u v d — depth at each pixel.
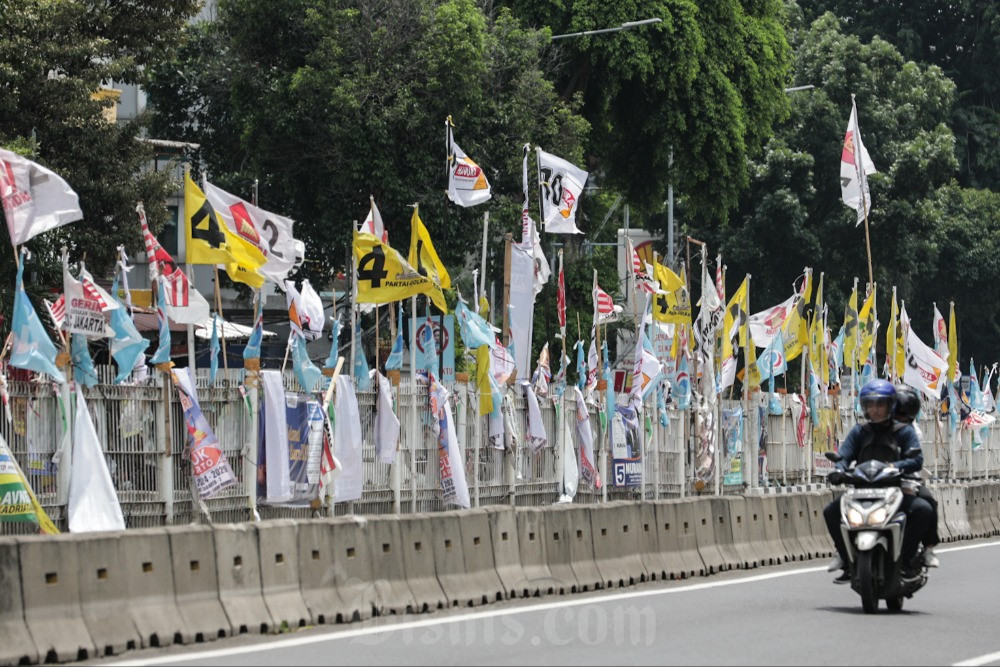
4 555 33.84
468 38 111.25
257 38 117.88
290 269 63.50
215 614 38.84
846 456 45.56
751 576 59.09
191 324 59.72
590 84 135.88
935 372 107.62
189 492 56.44
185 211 59.94
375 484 65.25
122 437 53.50
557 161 79.94
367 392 65.12
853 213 180.00
